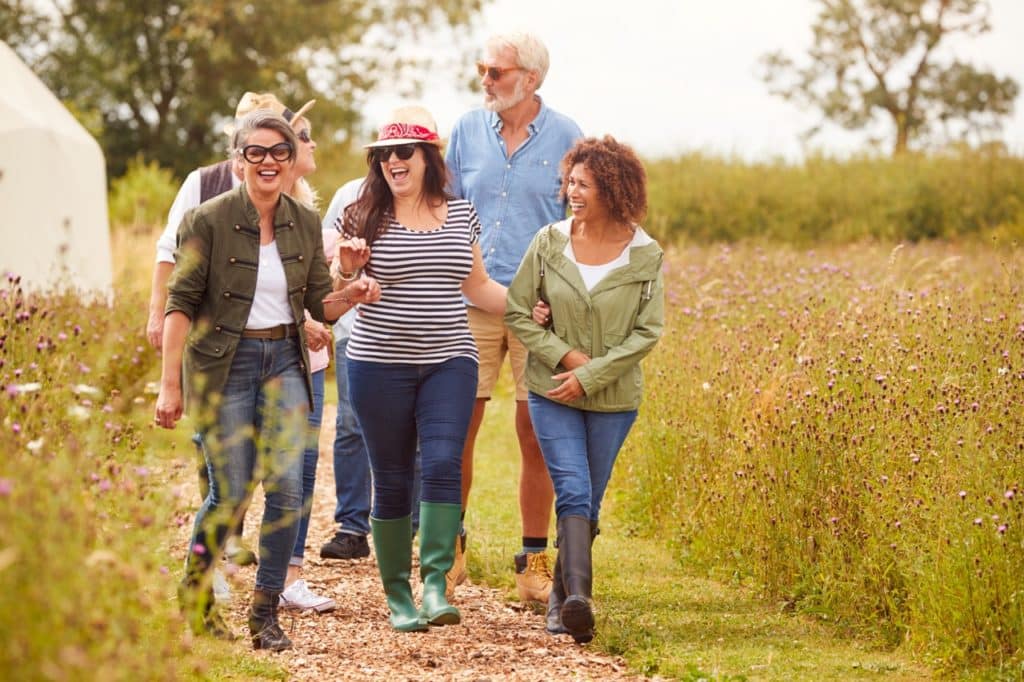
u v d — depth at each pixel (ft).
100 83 330.13
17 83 121.08
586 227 46.96
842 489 49.21
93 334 74.54
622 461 72.08
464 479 52.80
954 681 40.09
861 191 219.20
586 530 44.93
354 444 57.47
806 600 49.24
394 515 45.70
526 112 53.72
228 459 40.73
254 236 41.37
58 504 27.81
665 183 222.69
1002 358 50.93
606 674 41.57
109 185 334.65
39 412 34.12
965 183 215.10
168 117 345.72
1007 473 42.70
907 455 47.55
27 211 114.42
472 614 49.21
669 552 60.08
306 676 40.01
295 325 42.06
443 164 45.03
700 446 61.41
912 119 414.00
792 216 216.33
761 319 68.59
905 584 45.85
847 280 85.30
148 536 31.68
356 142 334.03
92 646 26.45
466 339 45.16
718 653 43.19
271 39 330.13
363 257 43.55
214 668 38.01
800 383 54.75
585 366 45.47
